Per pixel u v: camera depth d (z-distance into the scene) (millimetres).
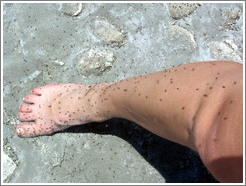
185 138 385
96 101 485
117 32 569
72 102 508
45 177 533
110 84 498
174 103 378
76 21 568
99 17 573
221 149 319
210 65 400
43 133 537
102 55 560
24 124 536
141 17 579
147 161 546
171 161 549
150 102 404
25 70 552
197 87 369
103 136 548
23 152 535
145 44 573
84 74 559
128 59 566
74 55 561
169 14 583
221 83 355
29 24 559
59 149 541
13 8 560
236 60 579
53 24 563
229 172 332
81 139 545
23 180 529
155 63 570
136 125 554
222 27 588
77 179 537
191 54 577
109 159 542
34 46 556
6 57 547
